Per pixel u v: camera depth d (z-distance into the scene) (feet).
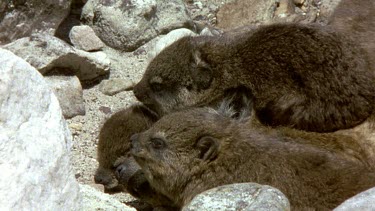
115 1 53.98
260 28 48.24
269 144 41.37
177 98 49.19
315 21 55.93
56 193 32.53
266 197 35.22
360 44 48.08
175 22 54.34
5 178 31.24
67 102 49.42
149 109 49.26
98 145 46.70
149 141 43.39
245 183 36.65
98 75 51.85
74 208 33.24
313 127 45.03
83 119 49.78
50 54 49.98
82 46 53.01
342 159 40.68
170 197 43.83
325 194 38.65
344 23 51.65
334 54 45.55
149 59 52.95
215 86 48.37
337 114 44.83
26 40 50.57
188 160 42.42
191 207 35.68
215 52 48.37
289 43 46.55
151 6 53.72
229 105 47.65
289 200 39.06
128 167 45.34
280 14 55.83
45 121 32.60
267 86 46.39
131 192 45.21
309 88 45.29
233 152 41.60
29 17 52.08
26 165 31.71
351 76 45.11
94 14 54.24
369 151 43.01
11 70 31.89
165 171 43.14
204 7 56.85
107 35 53.88
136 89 49.62
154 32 54.08
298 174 39.65
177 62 49.19
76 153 47.67
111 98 51.31
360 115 44.70
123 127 46.62
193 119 42.98
